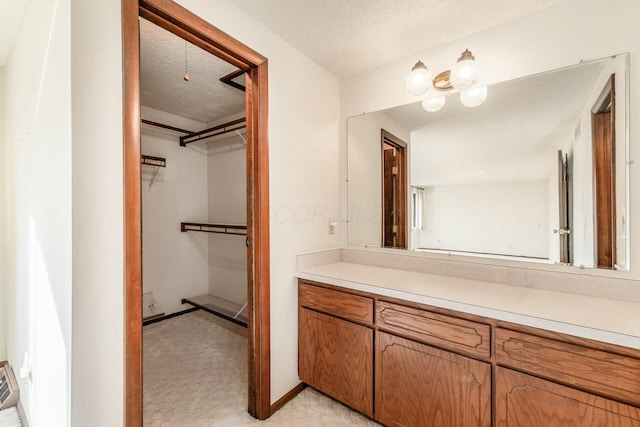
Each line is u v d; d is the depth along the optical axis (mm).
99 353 981
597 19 1309
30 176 1544
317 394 1840
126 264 1038
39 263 1363
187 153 3408
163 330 2859
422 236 1829
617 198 1266
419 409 1341
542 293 1350
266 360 1620
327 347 1690
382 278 1643
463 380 1216
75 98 922
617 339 900
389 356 1437
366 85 2080
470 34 1637
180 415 1630
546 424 1034
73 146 921
